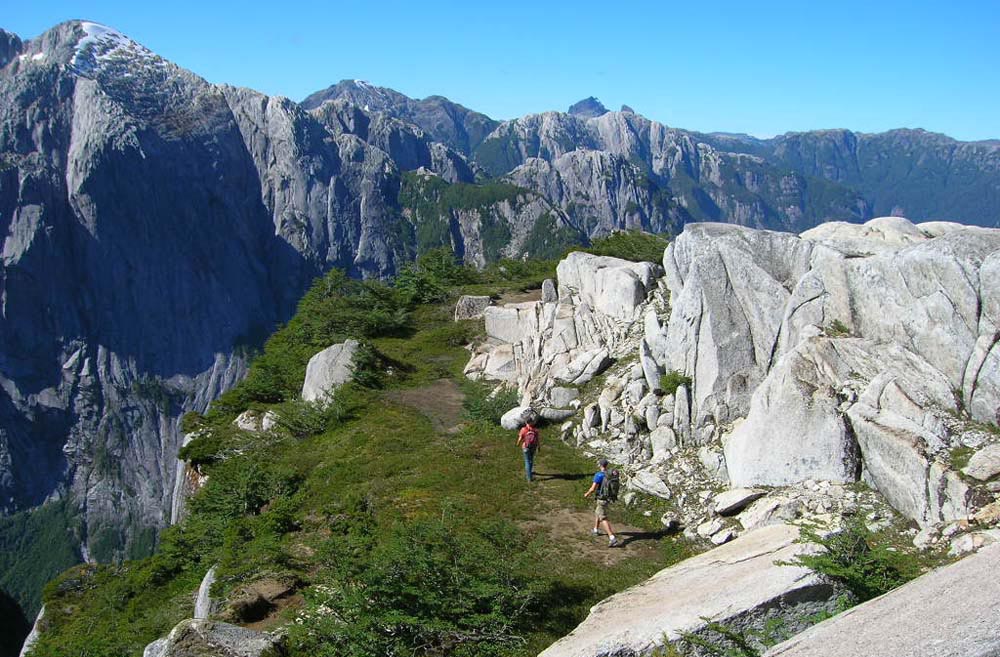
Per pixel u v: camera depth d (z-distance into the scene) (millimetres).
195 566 20484
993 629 6422
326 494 19484
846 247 16625
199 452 28531
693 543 14672
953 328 13898
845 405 14602
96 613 21078
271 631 12344
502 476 18656
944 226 20188
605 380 21531
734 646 9383
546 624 12023
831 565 9984
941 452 12984
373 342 35500
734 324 17531
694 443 17312
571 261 27938
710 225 18922
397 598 11414
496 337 32656
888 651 6832
